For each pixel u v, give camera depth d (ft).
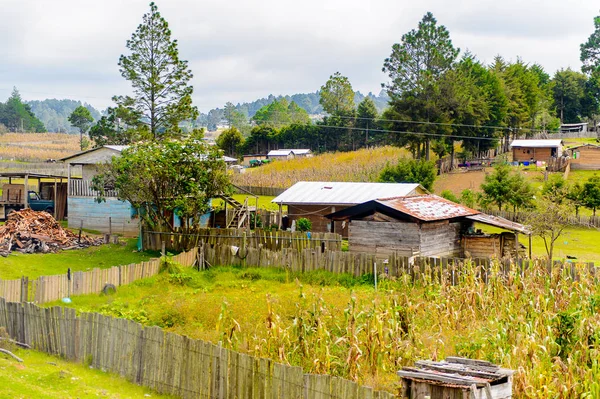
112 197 165.48
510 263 104.94
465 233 146.92
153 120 230.68
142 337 67.87
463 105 289.33
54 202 179.63
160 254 141.59
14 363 69.82
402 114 288.92
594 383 62.18
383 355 71.67
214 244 142.10
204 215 172.86
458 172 294.05
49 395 59.77
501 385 54.65
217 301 100.94
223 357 61.52
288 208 178.91
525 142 306.14
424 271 113.19
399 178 244.63
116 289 108.17
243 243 141.08
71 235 149.89
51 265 126.00
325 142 458.50
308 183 189.06
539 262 107.14
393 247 132.77
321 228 175.11
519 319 75.41
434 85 281.74
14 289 93.09
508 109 347.97
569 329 77.41
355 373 67.92
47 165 344.49
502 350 69.15
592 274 105.60
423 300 93.56
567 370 66.85
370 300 93.91
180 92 230.07
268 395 58.49
